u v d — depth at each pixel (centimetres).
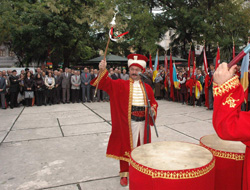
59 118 802
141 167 163
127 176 323
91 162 411
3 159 430
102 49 2367
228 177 186
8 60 3506
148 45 2061
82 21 1797
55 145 507
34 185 329
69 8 1794
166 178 152
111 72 1222
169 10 2183
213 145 204
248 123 117
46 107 1065
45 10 1752
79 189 317
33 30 1783
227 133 121
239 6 2044
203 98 1077
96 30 2128
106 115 843
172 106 1032
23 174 366
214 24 2105
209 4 2133
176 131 600
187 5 2244
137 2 2155
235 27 2011
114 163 405
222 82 127
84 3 1830
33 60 2534
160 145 208
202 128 626
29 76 1090
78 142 527
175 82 1109
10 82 1048
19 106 1108
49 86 1108
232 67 127
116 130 304
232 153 182
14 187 324
